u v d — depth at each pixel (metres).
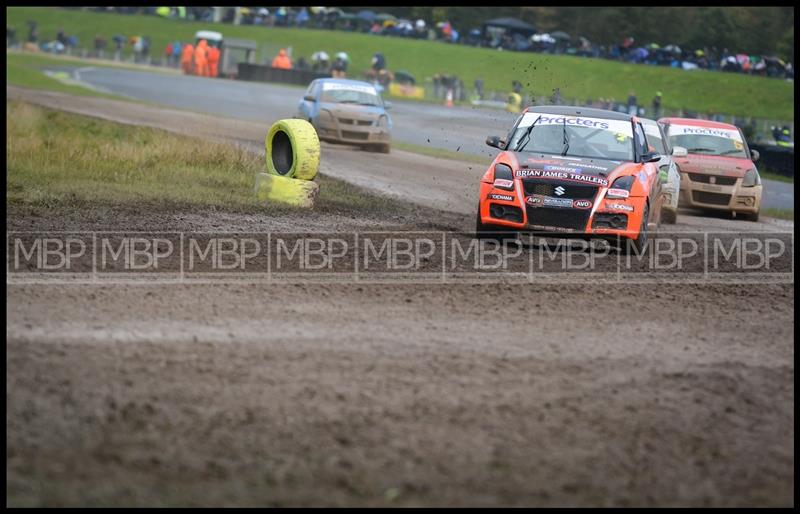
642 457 18.88
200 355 24.00
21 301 28.97
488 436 19.48
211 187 58.69
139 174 61.72
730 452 19.41
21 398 20.39
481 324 28.88
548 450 18.95
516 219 43.38
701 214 71.12
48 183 56.16
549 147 46.03
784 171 114.06
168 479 16.94
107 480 16.81
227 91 185.38
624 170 43.75
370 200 59.03
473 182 76.00
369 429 19.53
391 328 27.83
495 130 133.38
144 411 19.97
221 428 19.25
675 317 31.48
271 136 55.59
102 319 27.22
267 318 28.28
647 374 24.30
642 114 177.75
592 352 26.22
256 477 17.14
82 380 21.66
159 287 31.86
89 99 138.88
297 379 22.45
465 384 22.72
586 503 16.75
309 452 18.28
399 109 166.12
